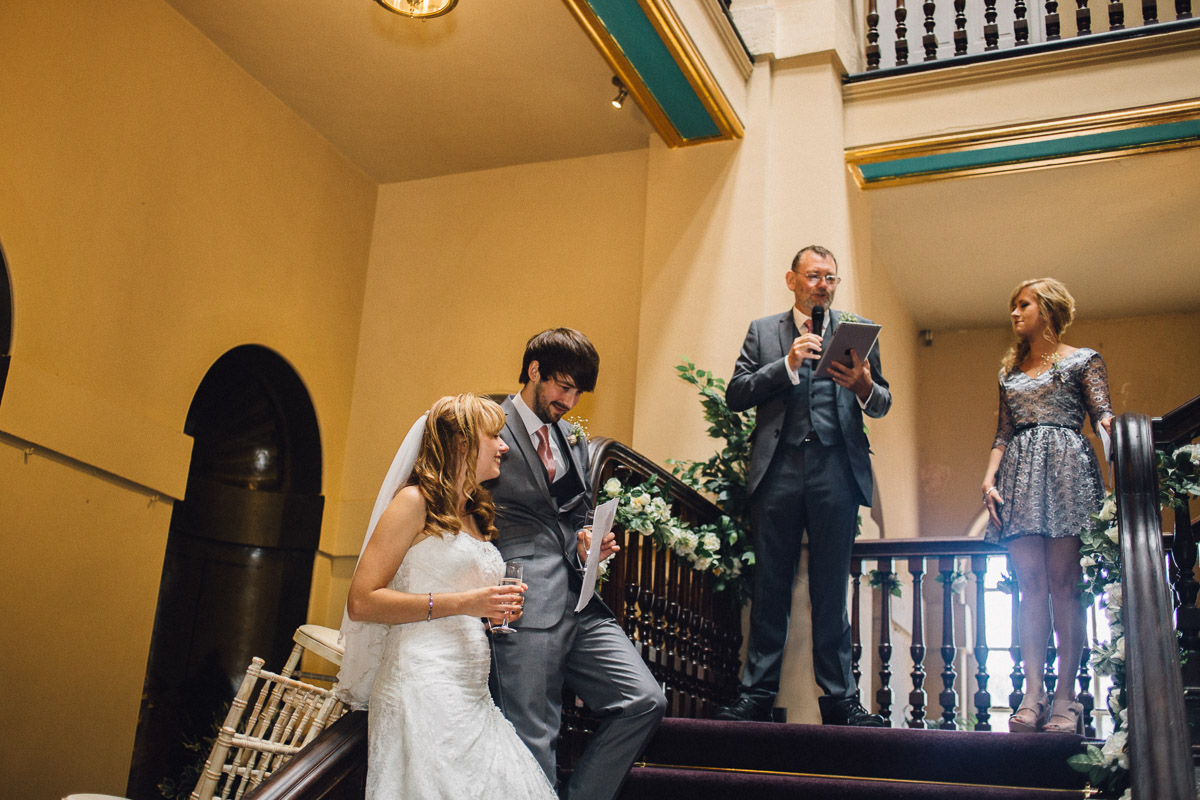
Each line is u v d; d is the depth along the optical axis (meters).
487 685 3.21
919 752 4.07
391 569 3.12
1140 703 2.89
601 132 7.88
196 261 6.90
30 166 5.80
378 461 8.12
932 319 10.26
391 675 3.04
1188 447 3.69
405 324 8.41
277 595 7.52
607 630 3.64
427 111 7.79
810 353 5.12
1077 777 3.84
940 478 10.09
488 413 3.38
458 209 8.55
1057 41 6.95
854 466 5.15
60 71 6.02
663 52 6.37
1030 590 4.38
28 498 5.61
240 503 7.39
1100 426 4.30
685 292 7.11
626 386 7.62
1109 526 3.88
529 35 6.81
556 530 3.63
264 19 6.87
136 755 6.38
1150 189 7.68
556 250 8.13
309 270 7.94
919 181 7.43
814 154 7.09
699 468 6.25
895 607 8.41
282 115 7.75
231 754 6.58
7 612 5.43
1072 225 8.27
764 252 6.96
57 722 5.65
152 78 6.65
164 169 6.70
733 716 4.94
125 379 6.32
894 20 8.34
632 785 4.19
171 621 6.81
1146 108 6.65
